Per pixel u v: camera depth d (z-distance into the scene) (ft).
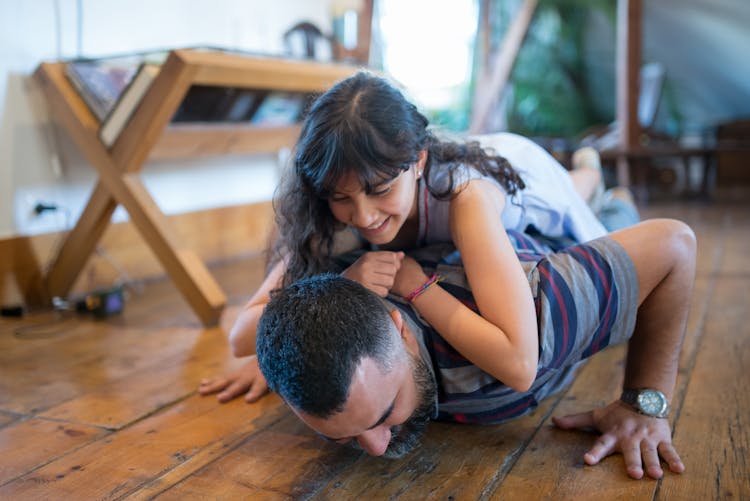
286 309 2.75
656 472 3.19
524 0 18.65
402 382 2.87
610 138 15.49
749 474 3.20
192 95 7.33
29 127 7.43
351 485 3.26
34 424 4.24
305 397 2.62
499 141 4.82
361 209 3.14
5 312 7.09
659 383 3.56
